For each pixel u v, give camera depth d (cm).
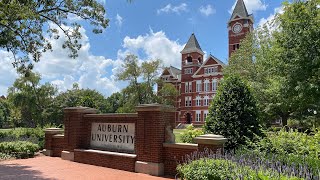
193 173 646
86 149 1179
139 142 976
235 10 6169
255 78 2569
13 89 5966
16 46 1405
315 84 1305
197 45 6825
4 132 2181
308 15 1316
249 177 482
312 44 1272
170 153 909
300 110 1972
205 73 6369
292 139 851
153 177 874
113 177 873
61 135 1353
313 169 571
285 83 1445
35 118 5881
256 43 2836
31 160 1248
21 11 1148
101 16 1712
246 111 900
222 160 651
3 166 1084
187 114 6638
